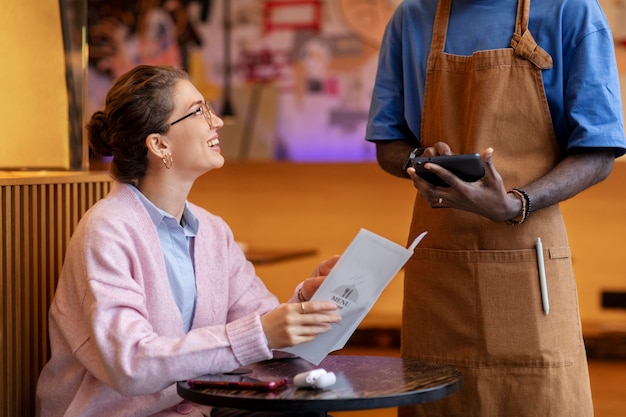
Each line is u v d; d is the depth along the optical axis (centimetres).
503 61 247
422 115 261
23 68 297
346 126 731
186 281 249
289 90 739
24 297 261
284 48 736
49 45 303
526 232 247
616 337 632
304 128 739
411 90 267
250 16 740
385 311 717
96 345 214
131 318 217
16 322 257
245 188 752
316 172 739
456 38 256
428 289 258
